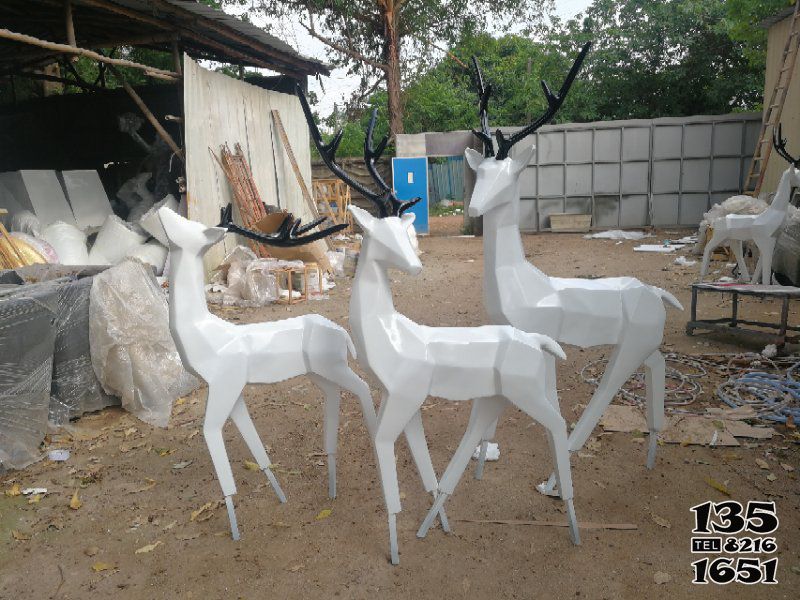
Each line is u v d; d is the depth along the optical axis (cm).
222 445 321
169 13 891
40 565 312
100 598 286
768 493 348
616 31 2045
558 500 350
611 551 304
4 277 547
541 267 1099
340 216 1459
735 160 1428
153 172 1137
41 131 1292
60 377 474
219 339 318
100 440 455
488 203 338
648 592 275
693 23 1914
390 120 1802
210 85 1008
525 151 348
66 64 1176
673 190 1473
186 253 311
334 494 363
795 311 717
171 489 383
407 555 306
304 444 437
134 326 498
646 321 346
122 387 493
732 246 795
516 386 289
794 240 781
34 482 396
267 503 361
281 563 305
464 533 322
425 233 1662
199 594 286
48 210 958
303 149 1409
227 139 1065
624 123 1463
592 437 422
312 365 338
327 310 823
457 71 2497
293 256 926
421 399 289
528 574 289
